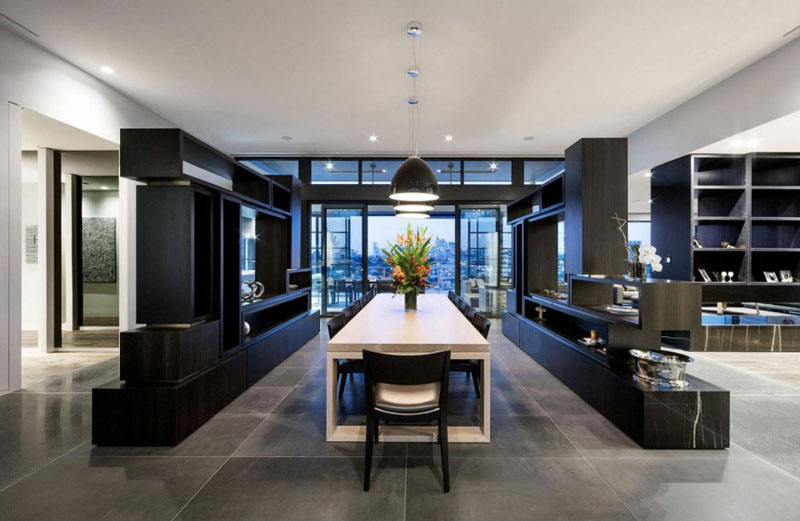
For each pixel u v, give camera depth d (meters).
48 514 1.85
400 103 5.16
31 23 3.39
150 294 2.82
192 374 2.82
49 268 5.20
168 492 2.03
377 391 2.35
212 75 4.38
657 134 5.76
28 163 5.96
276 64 4.13
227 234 3.61
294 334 5.11
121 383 2.66
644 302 2.86
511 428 2.81
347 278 7.83
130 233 5.06
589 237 3.81
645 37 3.64
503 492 2.03
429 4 3.17
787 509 1.88
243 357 3.58
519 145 7.02
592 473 2.21
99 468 2.26
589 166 3.82
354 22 3.40
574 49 3.85
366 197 7.65
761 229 5.72
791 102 3.80
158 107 5.27
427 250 3.99
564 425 2.87
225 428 2.81
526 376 4.08
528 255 5.48
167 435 2.53
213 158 3.68
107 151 5.17
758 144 4.82
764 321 5.32
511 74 4.36
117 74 4.34
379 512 1.87
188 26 3.45
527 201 5.87
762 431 2.76
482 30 3.51
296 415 3.05
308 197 7.68
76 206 6.67
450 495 2.01
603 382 3.03
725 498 1.97
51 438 2.65
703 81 4.59
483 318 3.27
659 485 2.09
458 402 3.36
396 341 2.59
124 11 3.23
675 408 2.49
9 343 3.59
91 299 7.46
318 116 5.63
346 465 2.30
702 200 5.79
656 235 6.04
